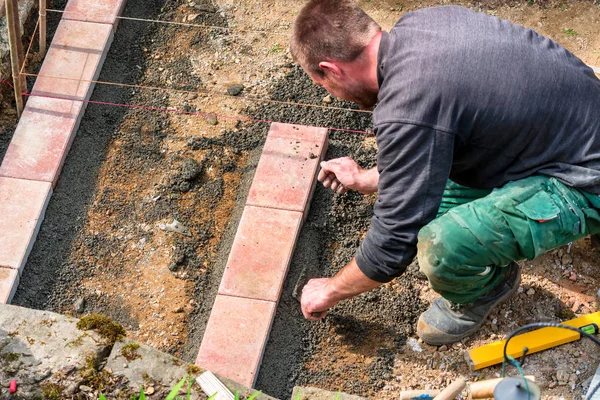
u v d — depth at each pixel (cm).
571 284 376
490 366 351
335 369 356
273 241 385
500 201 292
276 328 368
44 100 432
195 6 493
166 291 383
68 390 247
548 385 342
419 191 279
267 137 421
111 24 467
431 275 310
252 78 462
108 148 430
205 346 353
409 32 280
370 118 443
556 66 284
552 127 284
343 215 404
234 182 420
